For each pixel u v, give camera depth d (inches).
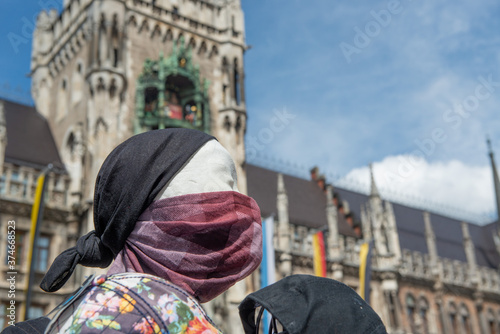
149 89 1409.9
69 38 1520.7
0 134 1250.6
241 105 1521.9
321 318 64.6
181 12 1561.3
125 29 1405.0
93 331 65.1
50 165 1092.5
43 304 1149.1
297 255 1617.9
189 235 74.2
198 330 67.2
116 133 1283.2
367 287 1466.5
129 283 70.1
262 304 68.4
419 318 1854.1
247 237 78.2
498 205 2418.8
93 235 83.1
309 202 1916.8
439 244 2186.3
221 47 1572.3
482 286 2132.1
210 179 79.0
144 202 76.2
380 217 1913.1
